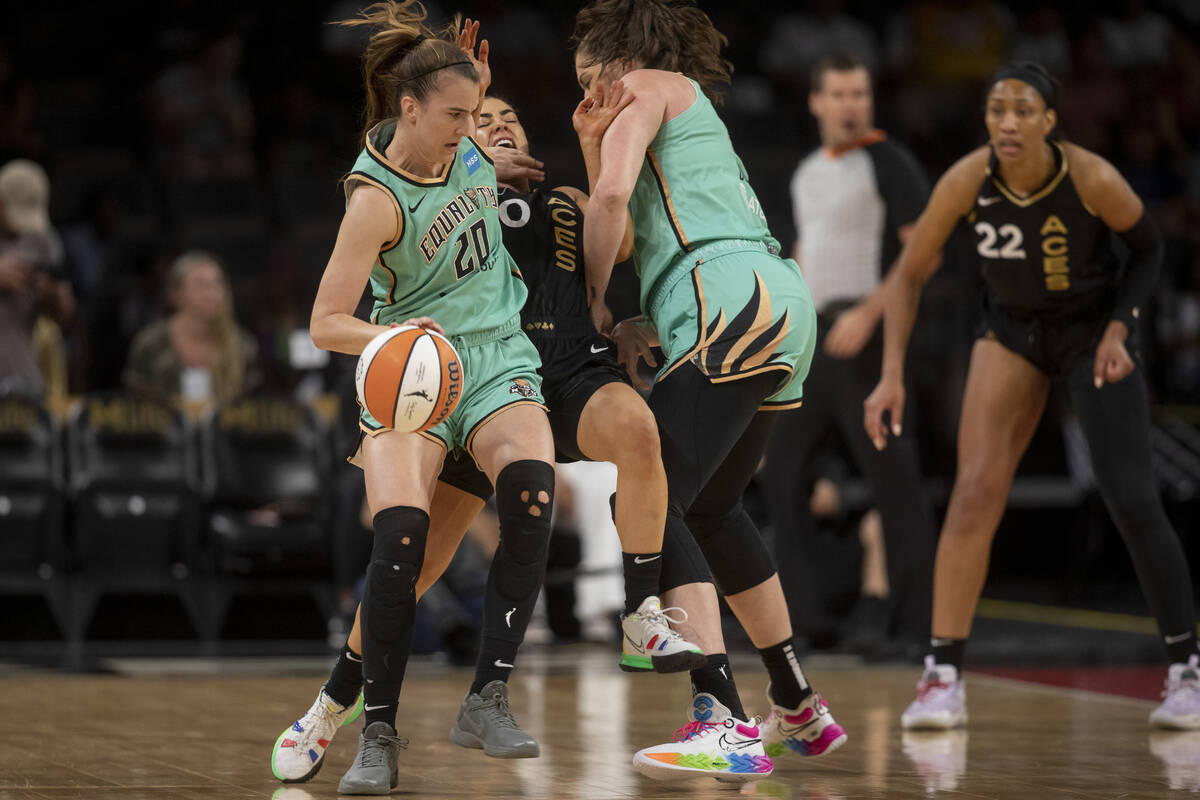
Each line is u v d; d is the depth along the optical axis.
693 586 10.80
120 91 38.06
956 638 14.73
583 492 23.97
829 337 20.02
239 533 23.16
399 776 11.50
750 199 11.46
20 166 25.36
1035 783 11.54
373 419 10.55
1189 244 34.38
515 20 39.88
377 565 10.20
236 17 38.69
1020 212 14.35
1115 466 14.65
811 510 23.16
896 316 15.21
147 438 23.52
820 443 21.11
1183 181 37.81
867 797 10.86
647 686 17.78
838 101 20.58
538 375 11.09
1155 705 16.31
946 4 41.12
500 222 11.40
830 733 12.17
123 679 18.25
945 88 40.28
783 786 11.30
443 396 10.03
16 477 22.78
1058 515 30.42
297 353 26.23
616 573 23.30
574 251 11.43
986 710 15.88
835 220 20.61
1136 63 41.94
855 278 20.59
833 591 23.98
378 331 10.14
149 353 25.19
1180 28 43.53
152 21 39.16
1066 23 41.22
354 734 13.86
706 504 11.59
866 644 21.14
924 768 12.23
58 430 23.28
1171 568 14.66
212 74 36.03
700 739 10.61
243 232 33.34
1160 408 30.09
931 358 30.30
